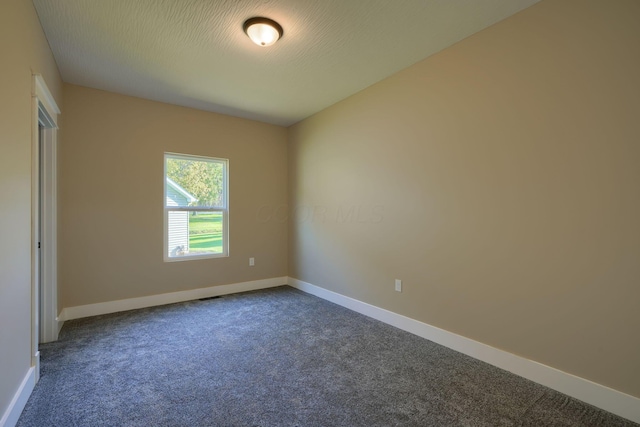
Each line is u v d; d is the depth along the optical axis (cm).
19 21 172
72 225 319
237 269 432
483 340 231
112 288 341
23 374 175
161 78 309
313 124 419
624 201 168
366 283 336
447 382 202
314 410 173
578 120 184
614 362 172
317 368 219
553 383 194
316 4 202
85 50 256
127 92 343
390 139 307
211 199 419
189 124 392
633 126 165
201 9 207
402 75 293
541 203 200
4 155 150
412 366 223
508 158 216
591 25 179
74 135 321
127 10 207
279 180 472
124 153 349
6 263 152
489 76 226
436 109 263
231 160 426
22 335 175
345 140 364
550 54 195
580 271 184
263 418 166
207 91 342
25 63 183
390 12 210
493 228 225
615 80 171
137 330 288
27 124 187
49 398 181
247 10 208
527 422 164
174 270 381
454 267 251
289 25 224
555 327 195
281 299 395
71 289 318
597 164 177
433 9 207
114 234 342
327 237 394
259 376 208
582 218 183
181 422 162
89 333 279
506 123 217
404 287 293
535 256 203
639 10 163
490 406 177
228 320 316
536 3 201
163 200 373
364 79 313
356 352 245
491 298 227
